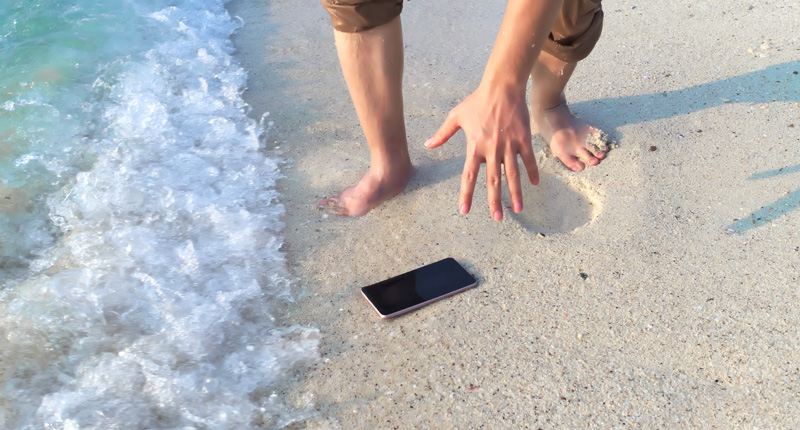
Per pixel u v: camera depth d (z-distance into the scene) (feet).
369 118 4.02
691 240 3.70
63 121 4.88
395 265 3.81
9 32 5.88
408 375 3.21
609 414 2.95
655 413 2.94
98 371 3.21
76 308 3.50
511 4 2.99
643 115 4.59
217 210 4.16
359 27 3.66
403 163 4.28
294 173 4.54
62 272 3.69
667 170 4.14
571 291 3.53
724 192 3.95
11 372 3.20
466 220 4.06
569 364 3.18
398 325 3.46
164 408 3.07
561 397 3.04
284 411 3.09
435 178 4.40
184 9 6.52
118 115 4.98
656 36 5.49
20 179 4.36
